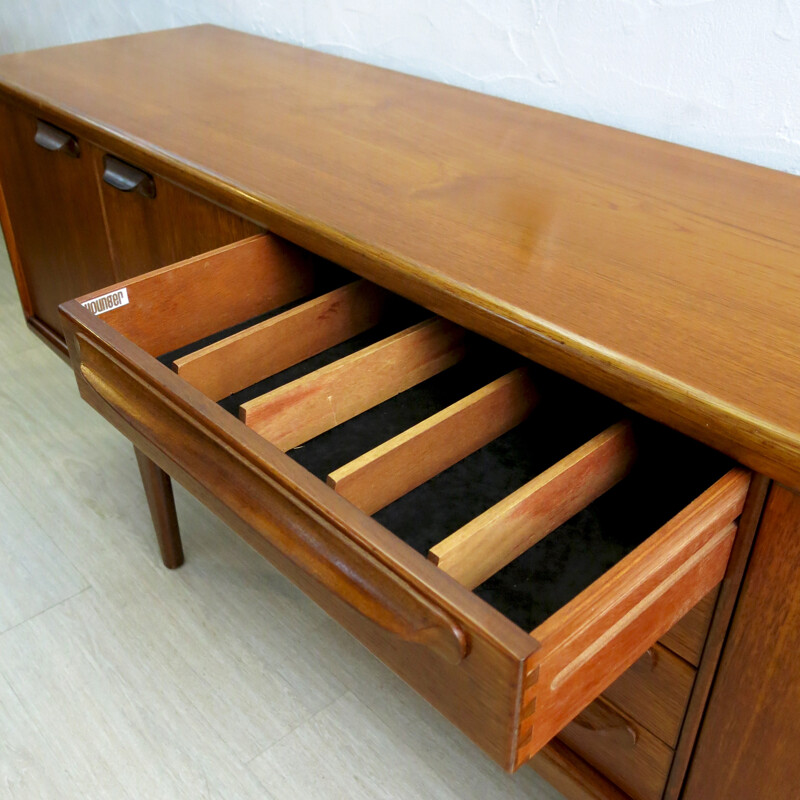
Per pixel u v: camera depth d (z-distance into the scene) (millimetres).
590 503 765
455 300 756
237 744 1094
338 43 1441
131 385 791
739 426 596
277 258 1011
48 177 1365
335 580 623
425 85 1301
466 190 945
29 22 2186
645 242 839
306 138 1080
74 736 1093
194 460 744
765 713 738
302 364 963
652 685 832
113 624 1249
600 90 1137
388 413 887
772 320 711
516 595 692
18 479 1507
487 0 1193
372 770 1072
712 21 990
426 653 586
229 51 1455
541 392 855
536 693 537
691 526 607
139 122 1123
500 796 1051
